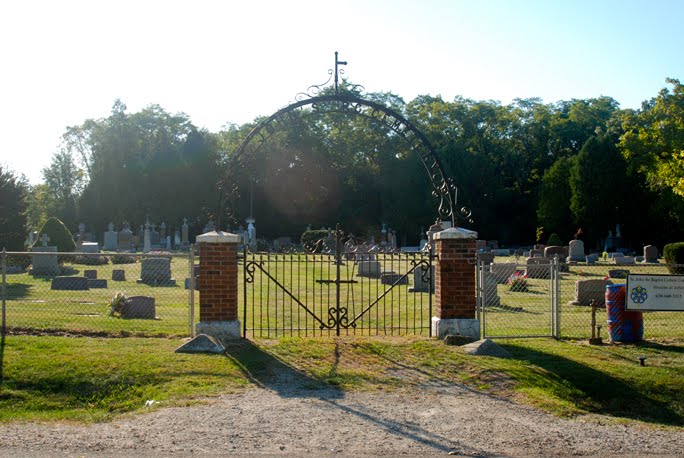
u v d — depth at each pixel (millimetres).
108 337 11578
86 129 78000
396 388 9117
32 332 11781
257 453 6578
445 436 7227
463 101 75438
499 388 9195
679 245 27906
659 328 13664
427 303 17953
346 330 13023
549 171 65875
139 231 66000
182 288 21234
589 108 78062
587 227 61188
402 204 65312
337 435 7160
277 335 12227
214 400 8398
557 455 6785
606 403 9055
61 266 26188
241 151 12703
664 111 49719
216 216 12422
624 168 59375
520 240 71312
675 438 7570
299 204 66875
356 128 65562
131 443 6871
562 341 12078
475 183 66938
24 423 7691
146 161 69125
